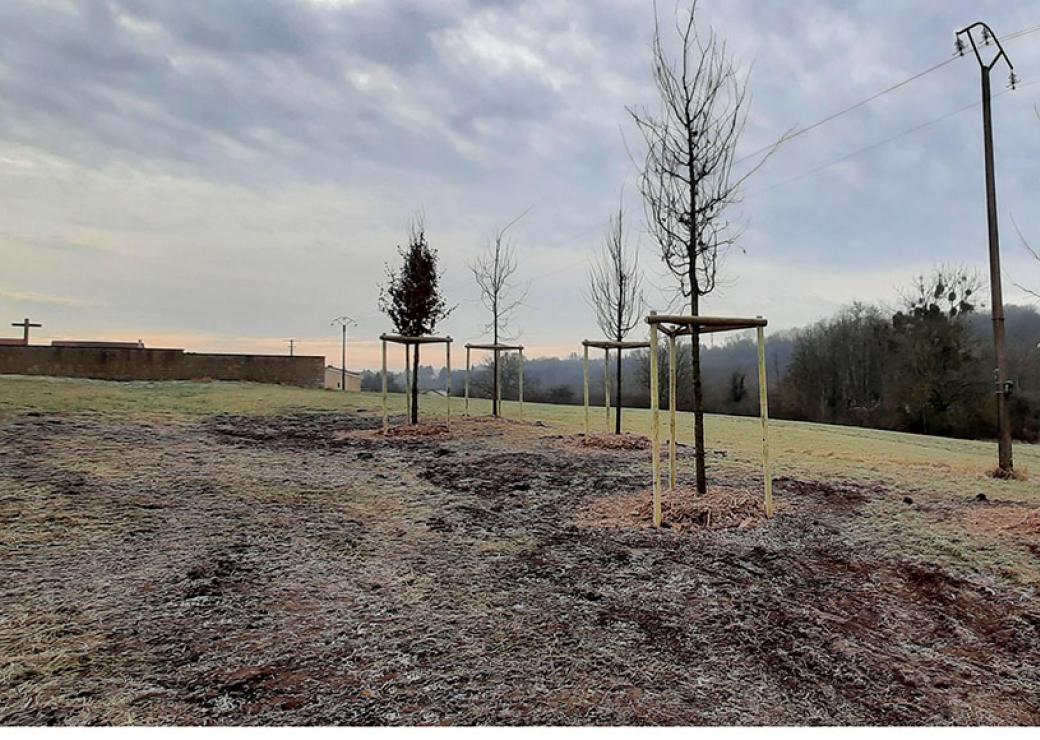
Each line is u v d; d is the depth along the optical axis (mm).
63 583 3590
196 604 3385
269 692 2482
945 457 10734
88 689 2447
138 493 5836
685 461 8695
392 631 3133
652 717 2389
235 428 11086
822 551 4730
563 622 3316
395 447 9531
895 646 3217
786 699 2600
